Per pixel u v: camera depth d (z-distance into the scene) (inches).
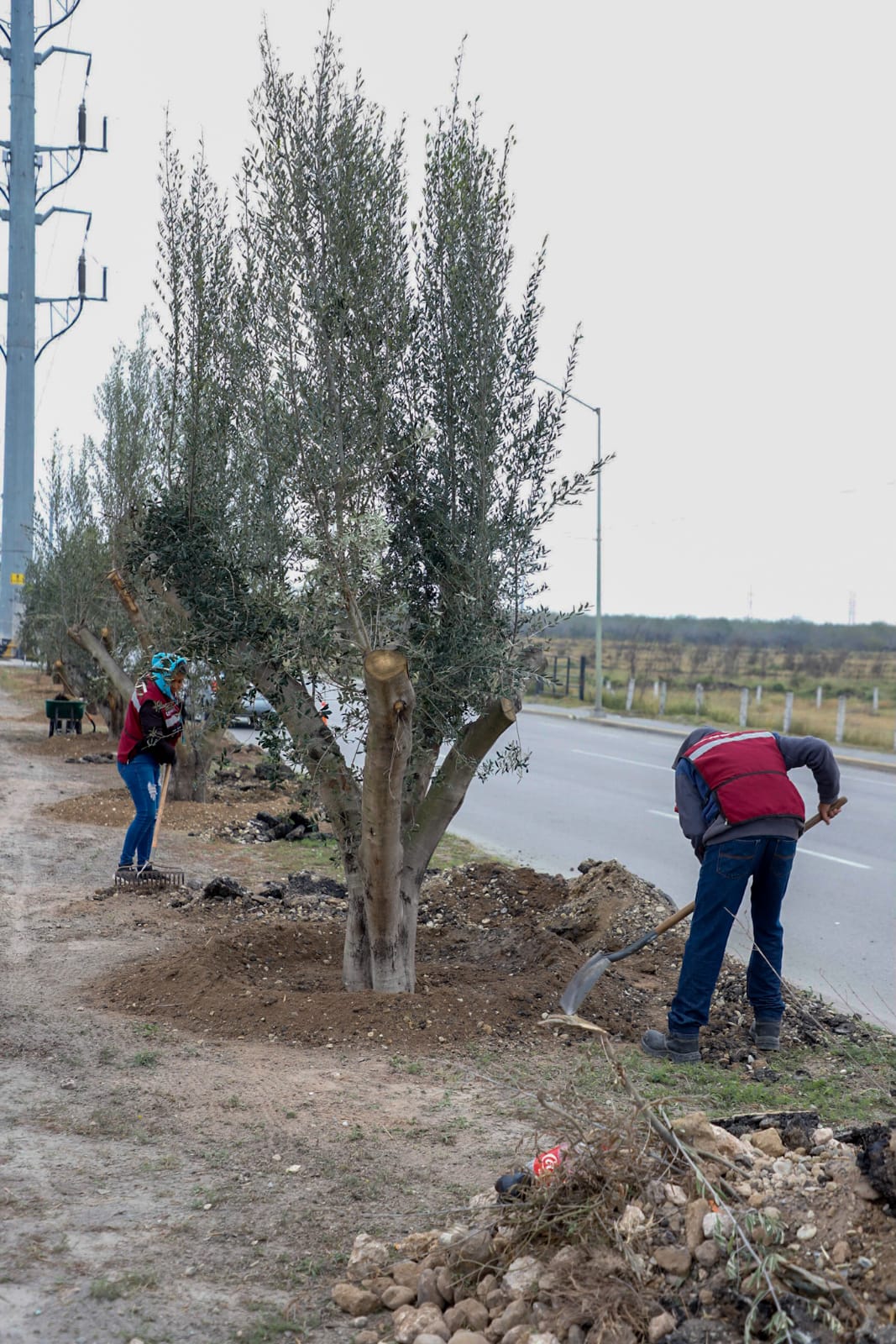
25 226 1438.2
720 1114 177.5
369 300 210.5
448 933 298.0
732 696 1772.9
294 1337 114.5
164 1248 130.4
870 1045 219.1
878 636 3430.1
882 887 398.6
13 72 1429.6
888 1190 112.7
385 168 221.9
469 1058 199.5
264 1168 152.5
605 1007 230.7
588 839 485.1
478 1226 129.0
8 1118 166.7
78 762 641.6
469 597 216.2
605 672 2260.1
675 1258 112.0
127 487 482.9
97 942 267.7
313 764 223.5
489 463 224.5
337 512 203.8
